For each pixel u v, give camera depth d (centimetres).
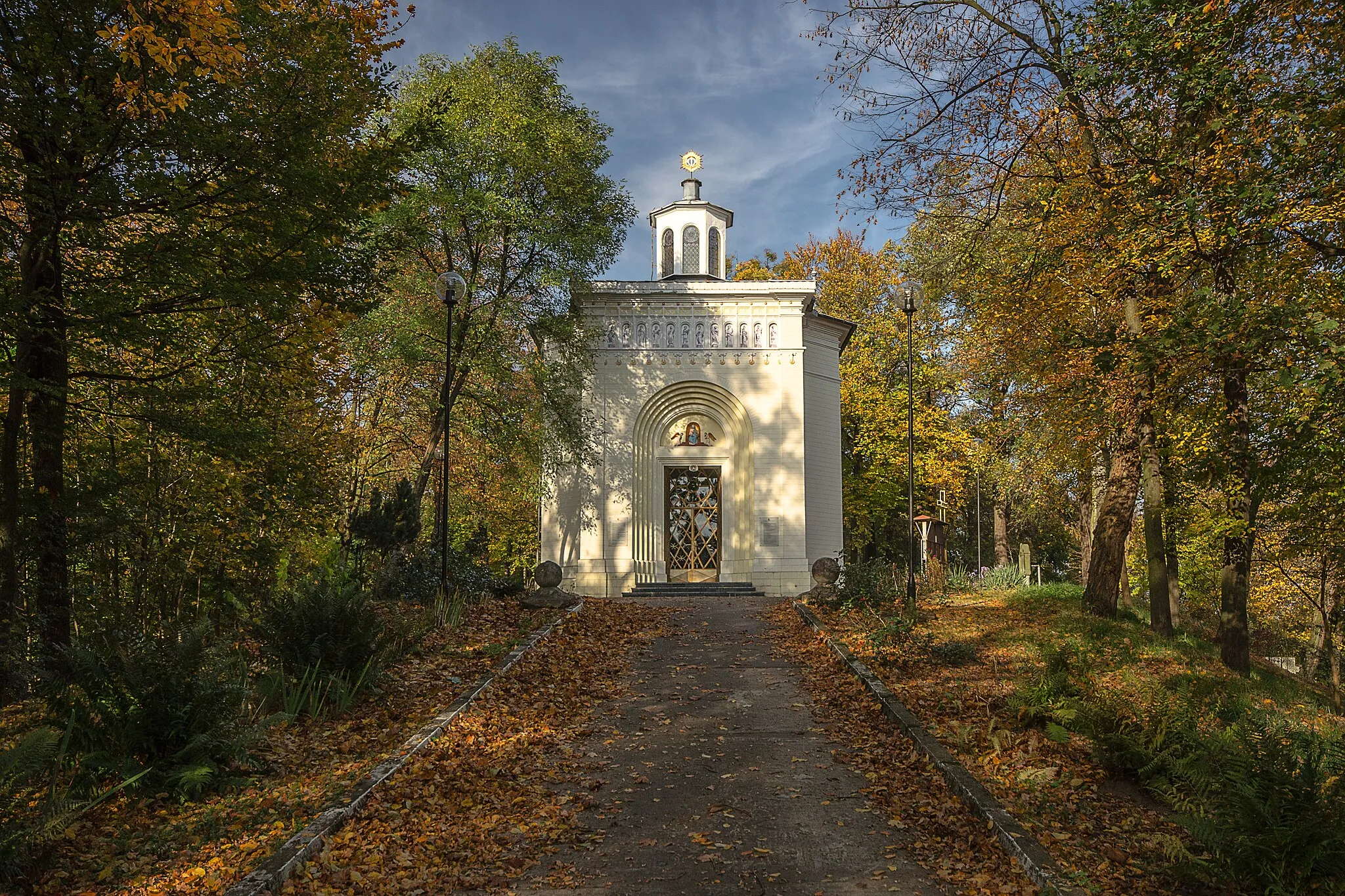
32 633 1095
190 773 746
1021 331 1759
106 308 1037
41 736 639
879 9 1481
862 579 2019
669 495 2917
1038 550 5594
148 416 1191
